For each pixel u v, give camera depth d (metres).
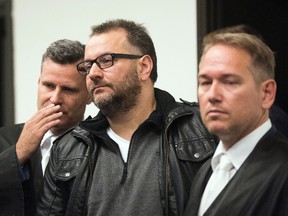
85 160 2.58
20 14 4.72
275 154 1.84
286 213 1.73
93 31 2.63
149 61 2.60
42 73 3.05
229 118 1.87
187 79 4.00
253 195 1.80
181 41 4.02
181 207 2.37
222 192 1.88
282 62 4.54
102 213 2.43
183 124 2.57
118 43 2.52
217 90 1.87
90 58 2.54
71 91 3.01
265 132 1.92
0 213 2.79
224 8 4.07
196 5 3.98
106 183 2.48
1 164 2.81
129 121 2.57
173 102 2.68
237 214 1.80
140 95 2.57
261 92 1.91
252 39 1.91
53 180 2.68
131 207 2.40
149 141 2.54
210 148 2.46
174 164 2.46
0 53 4.80
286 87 4.53
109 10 4.32
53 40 4.59
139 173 2.47
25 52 4.71
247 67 1.87
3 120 4.82
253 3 4.33
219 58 1.88
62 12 4.54
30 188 2.90
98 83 2.50
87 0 4.41
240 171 1.87
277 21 4.53
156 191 2.43
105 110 2.53
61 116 2.99
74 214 2.51
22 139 2.86
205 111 1.91
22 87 4.73
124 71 2.51
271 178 1.79
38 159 3.08
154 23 4.12
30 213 2.89
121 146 2.56
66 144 2.72
